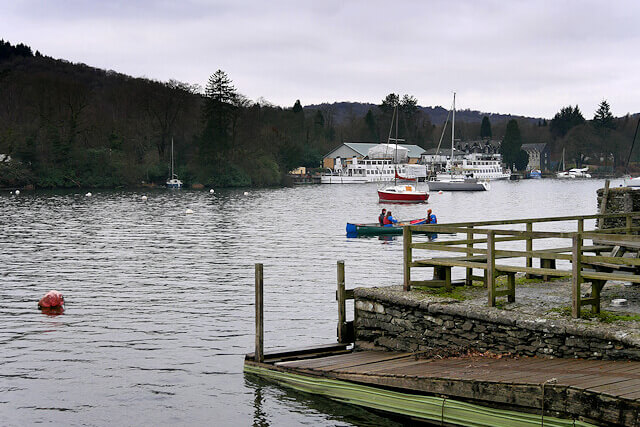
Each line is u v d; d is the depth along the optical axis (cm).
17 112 12925
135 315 2303
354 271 3306
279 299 2573
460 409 1245
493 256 1476
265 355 1684
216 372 1708
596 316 1361
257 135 14600
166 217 6781
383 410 1387
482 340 1448
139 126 13312
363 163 17525
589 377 1123
